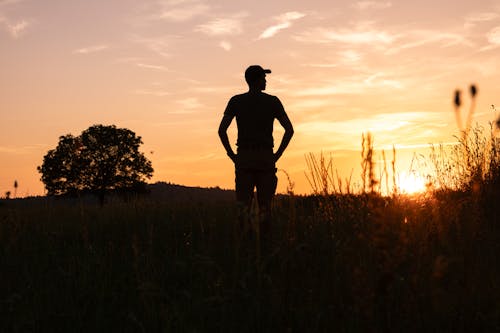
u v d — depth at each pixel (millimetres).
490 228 5266
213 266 4977
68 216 9547
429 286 3402
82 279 5020
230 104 6496
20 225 7652
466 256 4152
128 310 4211
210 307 4090
